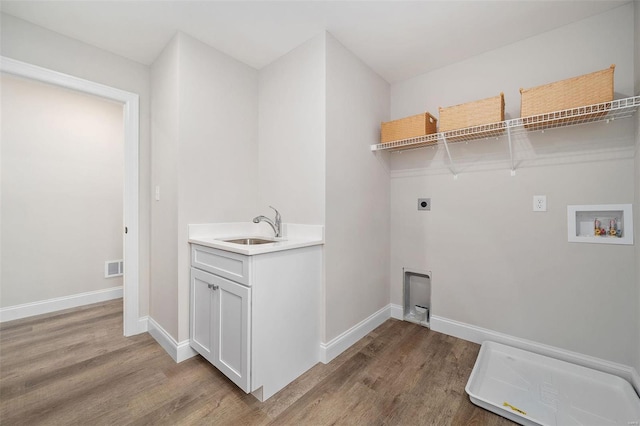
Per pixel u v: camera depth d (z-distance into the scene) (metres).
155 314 2.21
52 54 1.89
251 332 1.46
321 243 1.89
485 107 1.85
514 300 2.00
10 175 2.58
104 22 1.81
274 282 1.59
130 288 2.24
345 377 1.72
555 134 1.84
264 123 2.33
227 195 2.16
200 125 1.99
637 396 1.48
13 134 2.60
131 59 2.24
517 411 1.36
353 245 2.17
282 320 1.63
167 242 2.02
